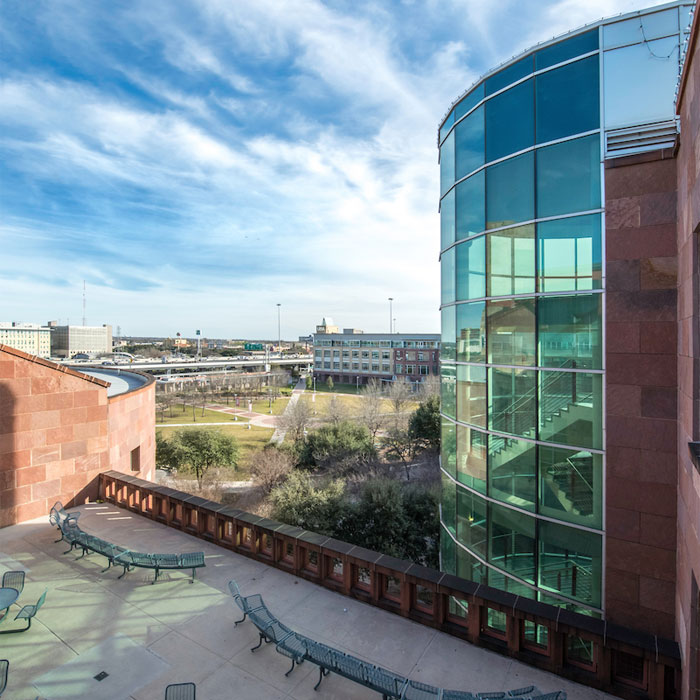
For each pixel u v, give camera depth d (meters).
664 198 7.71
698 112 5.30
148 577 8.29
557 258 9.17
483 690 5.83
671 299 7.61
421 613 7.11
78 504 11.86
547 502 9.22
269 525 8.78
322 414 59.41
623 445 7.99
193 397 74.94
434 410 39.38
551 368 9.20
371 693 5.72
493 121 10.62
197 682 5.82
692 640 5.27
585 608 8.46
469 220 11.52
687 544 6.06
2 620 7.01
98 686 5.71
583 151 8.88
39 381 11.20
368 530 22.86
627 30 8.53
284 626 6.42
